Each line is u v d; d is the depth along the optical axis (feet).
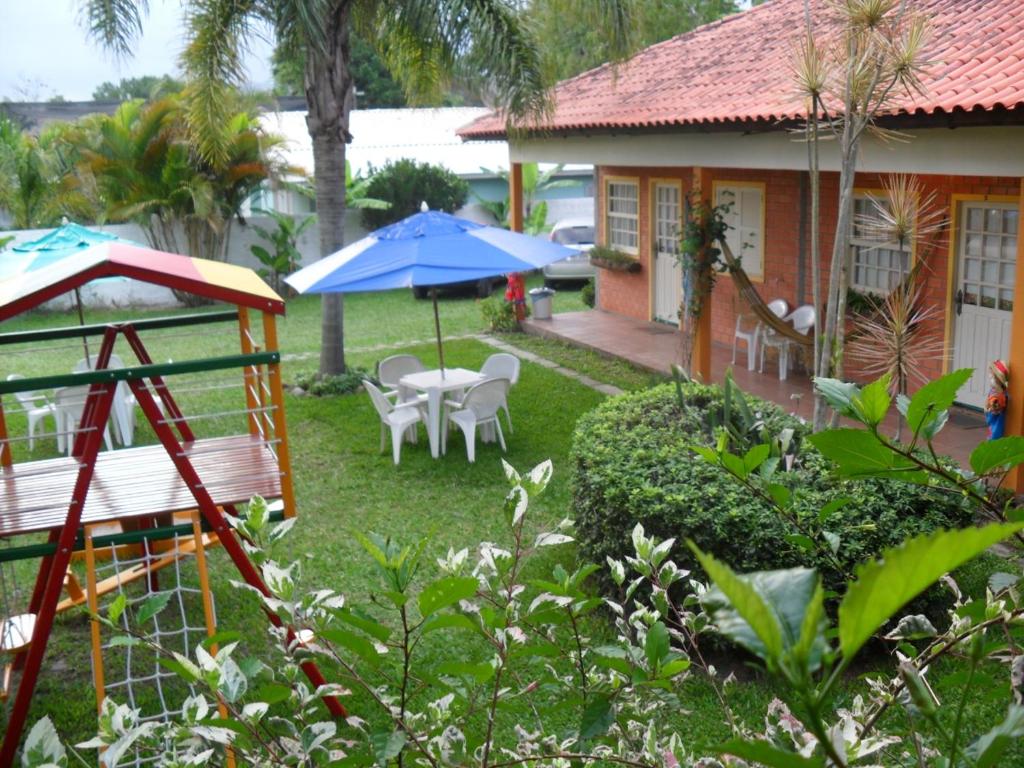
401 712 6.51
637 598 20.76
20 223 80.53
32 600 20.33
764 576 2.83
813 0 46.73
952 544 2.38
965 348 34.88
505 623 7.12
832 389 5.42
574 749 7.98
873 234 37.63
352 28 46.98
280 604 6.87
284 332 60.75
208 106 41.19
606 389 42.47
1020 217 24.57
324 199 43.86
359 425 38.42
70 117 139.44
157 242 74.23
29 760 4.74
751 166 33.96
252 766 7.08
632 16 42.24
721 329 49.39
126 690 20.24
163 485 19.25
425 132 97.35
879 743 6.00
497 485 31.22
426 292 71.56
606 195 57.88
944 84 26.20
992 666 15.92
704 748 3.24
